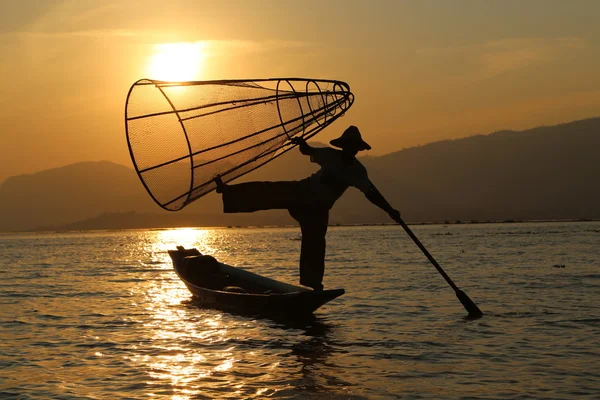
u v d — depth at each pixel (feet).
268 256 164.76
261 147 38.27
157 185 35.91
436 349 41.45
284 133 38.68
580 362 37.40
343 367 37.11
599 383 33.09
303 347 42.70
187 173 36.52
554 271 96.07
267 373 35.91
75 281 96.89
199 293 64.49
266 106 38.40
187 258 67.82
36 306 66.08
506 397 31.04
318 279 41.47
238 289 61.21
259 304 54.19
